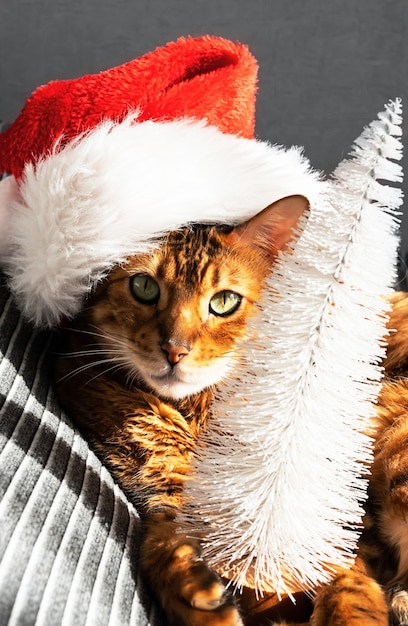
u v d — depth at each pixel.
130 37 0.68
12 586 0.28
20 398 0.38
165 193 0.40
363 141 0.34
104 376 0.43
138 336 0.42
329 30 0.69
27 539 0.30
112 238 0.40
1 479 0.32
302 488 0.34
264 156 0.44
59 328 0.45
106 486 0.38
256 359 0.34
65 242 0.40
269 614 0.37
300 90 0.69
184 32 0.68
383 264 0.34
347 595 0.36
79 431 0.41
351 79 0.69
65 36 0.68
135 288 0.43
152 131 0.41
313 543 0.35
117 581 0.33
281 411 0.34
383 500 0.41
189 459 0.40
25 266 0.42
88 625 0.29
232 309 0.43
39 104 0.44
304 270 0.34
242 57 0.46
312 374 0.34
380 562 0.41
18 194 0.44
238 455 0.35
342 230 0.33
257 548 0.35
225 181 0.42
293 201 0.41
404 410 0.44
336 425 0.34
